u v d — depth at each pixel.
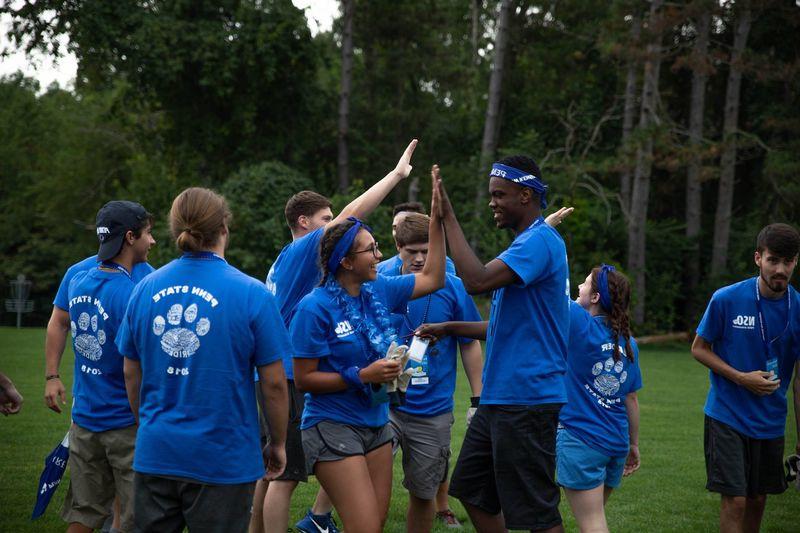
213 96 29.19
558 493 4.30
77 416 4.72
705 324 5.29
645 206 27.31
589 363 4.75
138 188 35.22
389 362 4.05
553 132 34.56
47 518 6.11
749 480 5.26
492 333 4.39
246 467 3.56
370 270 4.23
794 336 5.21
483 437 4.44
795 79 26.52
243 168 28.39
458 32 39.25
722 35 30.95
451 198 32.59
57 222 44.50
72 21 27.09
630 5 26.19
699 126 28.69
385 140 35.44
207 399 3.51
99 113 42.25
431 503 5.53
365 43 35.78
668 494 7.34
